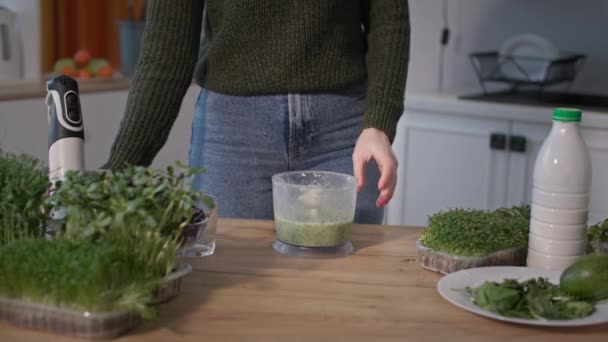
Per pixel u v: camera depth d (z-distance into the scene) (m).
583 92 3.14
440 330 1.01
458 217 1.28
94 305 0.94
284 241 1.33
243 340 0.96
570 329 1.02
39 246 1.00
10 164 1.13
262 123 1.63
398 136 2.95
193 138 1.73
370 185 1.65
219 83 1.64
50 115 1.27
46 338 0.95
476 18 3.30
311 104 1.62
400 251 1.34
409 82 3.46
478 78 3.32
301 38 1.58
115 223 0.99
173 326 1.00
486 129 2.78
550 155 1.22
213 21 1.64
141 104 1.47
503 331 1.01
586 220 1.23
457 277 1.16
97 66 3.09
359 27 1.67
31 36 2.96
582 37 3.14
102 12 3.45
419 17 3.39
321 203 1.29
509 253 1.26
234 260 1.27
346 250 1.32
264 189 1.68
